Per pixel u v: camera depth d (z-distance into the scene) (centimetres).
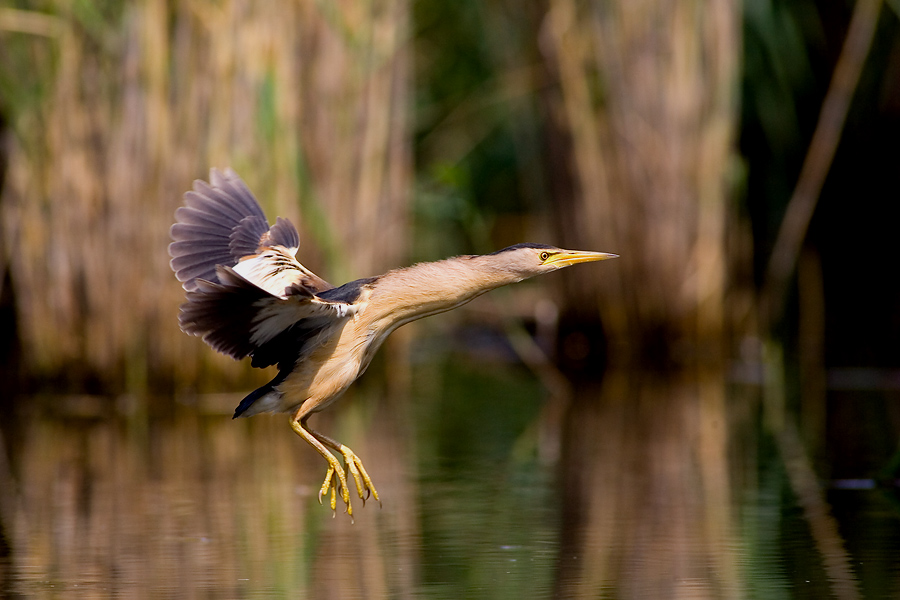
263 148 1298
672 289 1560
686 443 1092
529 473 980
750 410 1250
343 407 1327
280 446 1117
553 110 1600
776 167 1789
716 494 895
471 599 652
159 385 1325
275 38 1285
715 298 1562
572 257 742
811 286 1783
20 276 1337
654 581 680
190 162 1286
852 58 1559
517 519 832
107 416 1242
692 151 1545
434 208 1612
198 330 654
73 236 1312
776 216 1798
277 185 1308
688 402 1304
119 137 1290
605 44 1540
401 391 1433
